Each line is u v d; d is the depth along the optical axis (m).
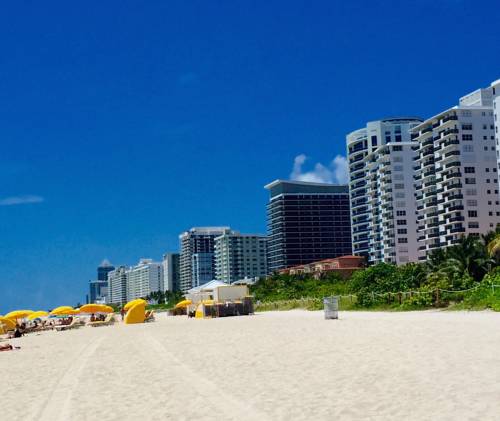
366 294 66.69
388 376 16.17
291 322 49.97
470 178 150.75
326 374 17.34
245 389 15.59
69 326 71.75
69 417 13.30
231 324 53.38
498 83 152.00
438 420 10.80
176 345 31.47
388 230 179.50
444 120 154.25
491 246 77.31
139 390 16.53
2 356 32.25
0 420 13.48
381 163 184.88
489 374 15.41
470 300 49.41
